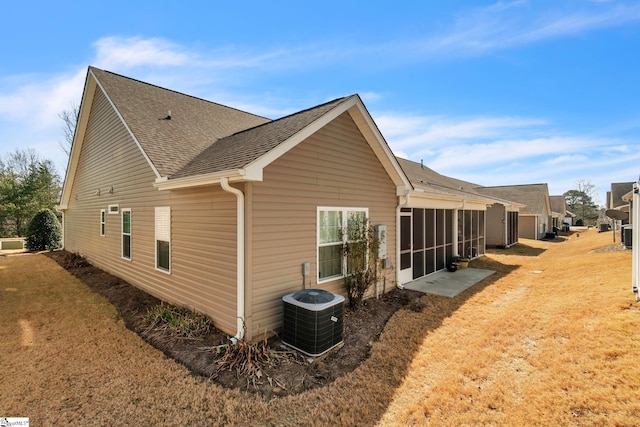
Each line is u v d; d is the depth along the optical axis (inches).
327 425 129.6
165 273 271.9
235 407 140.1
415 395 147.6
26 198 1061.1
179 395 148.9
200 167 218.8
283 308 200.1
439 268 434.3
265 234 200.8
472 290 328.8
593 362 144.7
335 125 255.0
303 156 227.3
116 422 132.0
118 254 365.7
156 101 361.1
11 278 380.2
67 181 530.0
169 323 218.1
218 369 165.9
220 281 208.7
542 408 122.9
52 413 137.3
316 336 181.0
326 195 247.3
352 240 268.4
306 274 226.5
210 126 350.0
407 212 360.8
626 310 195.3
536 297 275.9
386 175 315.6
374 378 163.6
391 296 305.3
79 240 510.6
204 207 223.1
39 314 256.1
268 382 157.8
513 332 199.0
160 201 277.4
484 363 164.7
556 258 516.1
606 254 434.6
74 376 165.9
